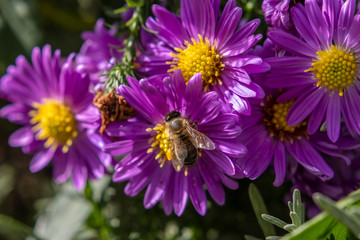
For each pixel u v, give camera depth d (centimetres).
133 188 16
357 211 13
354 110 15
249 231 19
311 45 14
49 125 18
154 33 16
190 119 15
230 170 15
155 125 15
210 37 15
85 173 18
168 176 16
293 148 15
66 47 22
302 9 14
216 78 15
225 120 14
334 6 14
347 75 15
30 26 22
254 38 14
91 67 19
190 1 15
